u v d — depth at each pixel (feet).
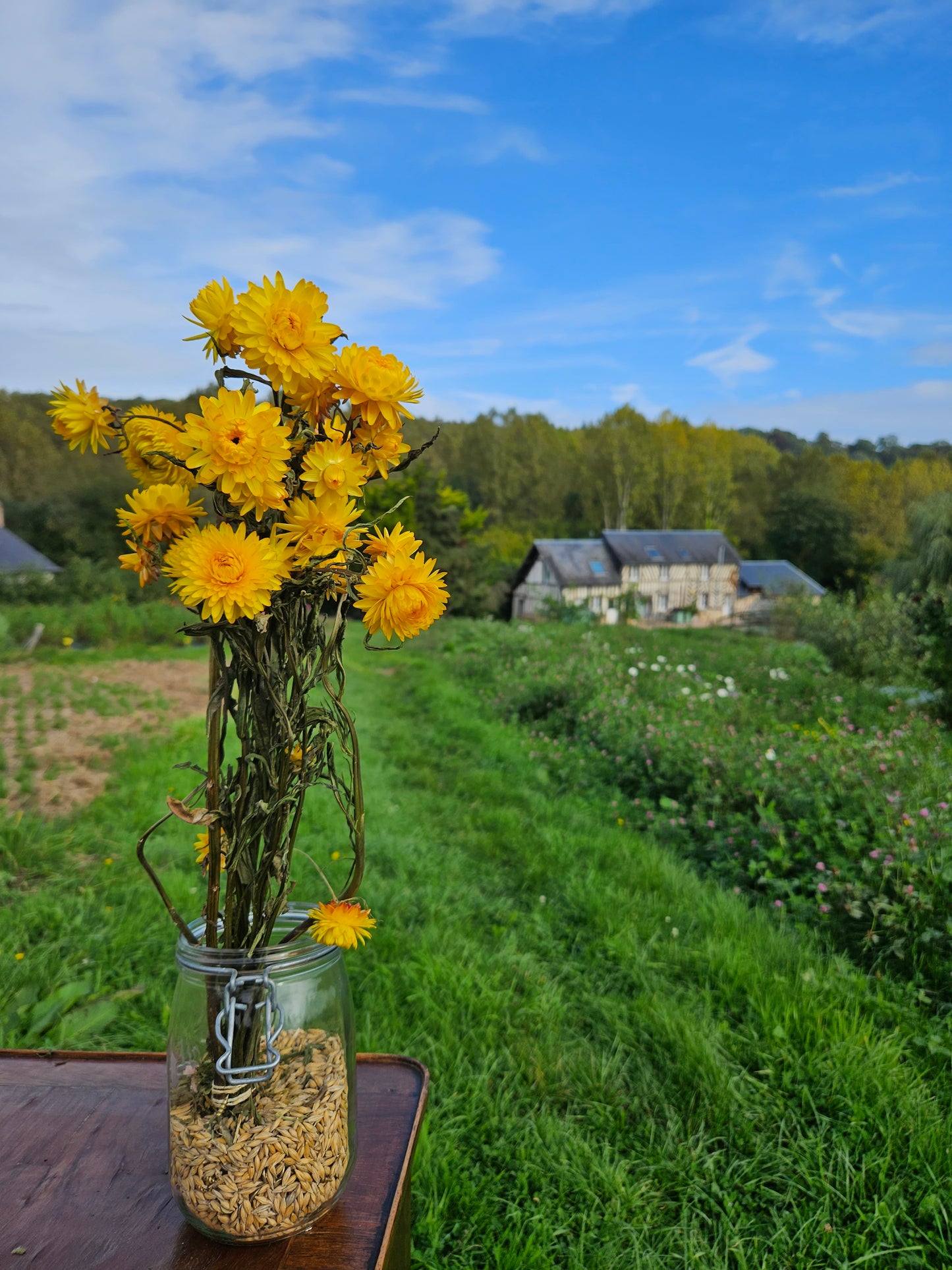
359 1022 8.84
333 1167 3.10
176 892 11.92
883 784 13.52
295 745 3.11
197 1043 3.07
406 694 31.30
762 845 13.12
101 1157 3.43
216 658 3.01
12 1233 3.01
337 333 2.78
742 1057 8.30
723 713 24.03
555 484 249.14
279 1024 3.04
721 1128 7.36
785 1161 6.93
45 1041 8.26
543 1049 8.50
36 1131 3.60
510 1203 6.59
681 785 16.60
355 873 3.24
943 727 24.03
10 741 21.18
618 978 10.09
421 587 2.82
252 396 2.68
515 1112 7.64
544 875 13.34
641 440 230.68
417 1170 6.82
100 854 13.55
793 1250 6.15
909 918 10.30
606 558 139.64
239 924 3.13
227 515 2.89
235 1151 2.93
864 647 39.47
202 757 19.40
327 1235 3.04
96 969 9.79
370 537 3.04
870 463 234.99
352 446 2.99
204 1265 2.88
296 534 2.80
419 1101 3.90
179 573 2.67
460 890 12.66
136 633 49.32
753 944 10.47
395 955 10.39
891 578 51.13
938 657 26.30
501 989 9.71
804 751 15.69
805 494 196.24
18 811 15.30
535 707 26.27
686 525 228.63
